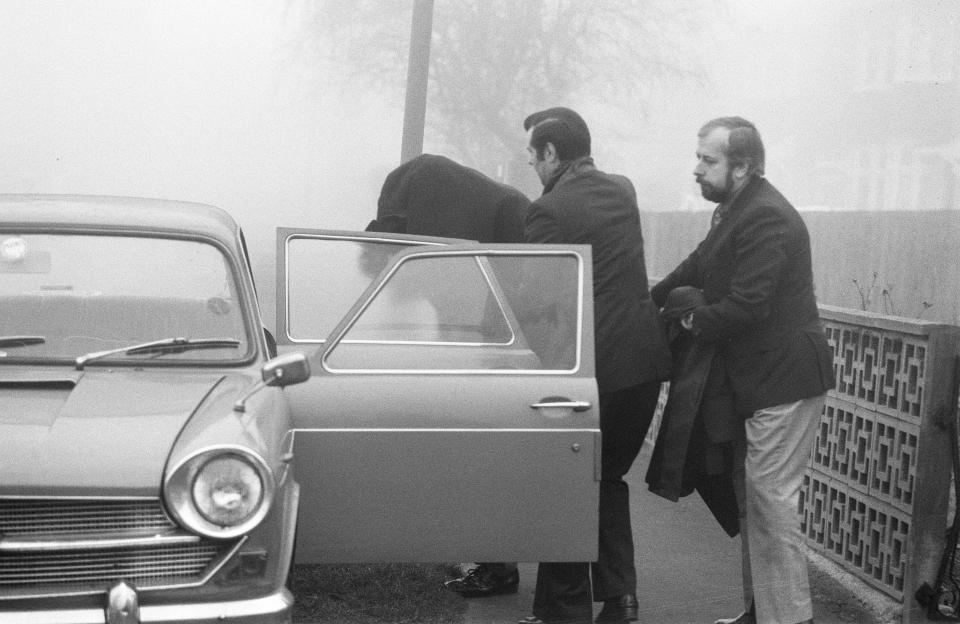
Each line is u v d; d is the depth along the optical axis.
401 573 6.76
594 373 5.21
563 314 5.25
